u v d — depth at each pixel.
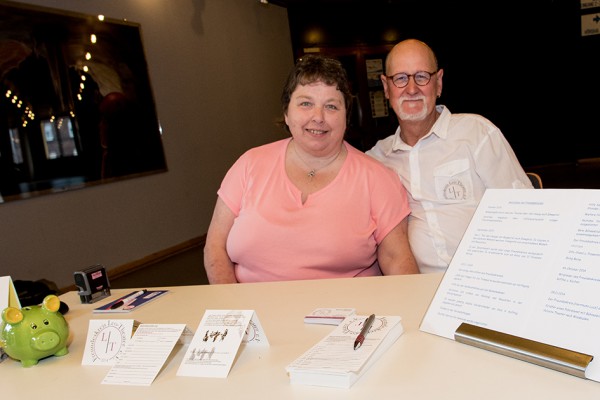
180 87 5.48
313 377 0.79
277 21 7.42
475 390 0.71
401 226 1.67
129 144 4.79
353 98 1.73
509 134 9.04
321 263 1.58
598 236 0.77
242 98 6.54
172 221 5.26
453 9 8.66
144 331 0.99
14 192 3.72
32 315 1.04
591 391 0.68
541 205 0.86
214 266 1.71
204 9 5.88
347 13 8.17
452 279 0.92
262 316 1.12
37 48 3.95
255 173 1.71
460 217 1.86
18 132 3.77
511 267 0.85
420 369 0.79
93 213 4.36
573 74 8.55
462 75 8.96
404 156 1.99
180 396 0.82
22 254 3.75
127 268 4.64
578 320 0.73
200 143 5.74
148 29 5.08
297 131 1.62
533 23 8.57
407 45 1.94
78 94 4.29
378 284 1.23
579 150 8.76
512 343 0.78
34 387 0.93
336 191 1.62
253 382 0.83
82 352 1.07
